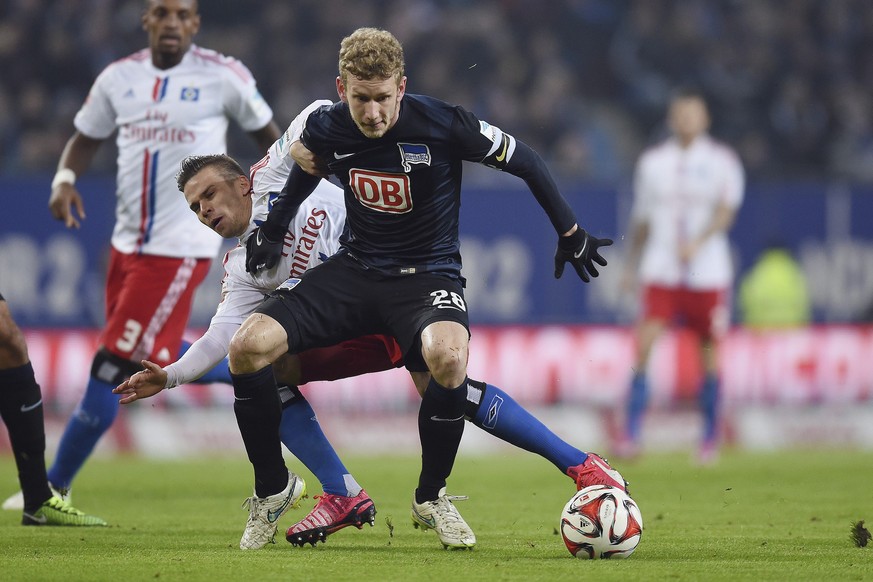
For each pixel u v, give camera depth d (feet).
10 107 168.55
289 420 57.00
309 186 54.29
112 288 77.20
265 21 186.29
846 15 208.44
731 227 144.66
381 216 53.67
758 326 144.66
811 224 146.10
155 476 102.78
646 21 201.16
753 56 201.05
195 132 75.92
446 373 50.98
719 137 193.67
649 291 118.62
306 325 53.16
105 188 131.64
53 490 74.23
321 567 48.42
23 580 45.09
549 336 139.03
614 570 47.78
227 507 77.36
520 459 126.82
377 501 80.07
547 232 140.36
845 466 112.06
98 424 74.02
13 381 63.41
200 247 76.69
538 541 59.06
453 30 189.98
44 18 176.14
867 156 191.83
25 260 130.00
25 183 130.00
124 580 45.01
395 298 53.67
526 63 192.24
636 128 195.00
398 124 51.70
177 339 76.64
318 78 184.24
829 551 55.01
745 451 138.10
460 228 138.72
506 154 52.80
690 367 143.23
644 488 90.02
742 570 48.14
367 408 136.26
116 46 179.01
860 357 146.61
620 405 140.67
